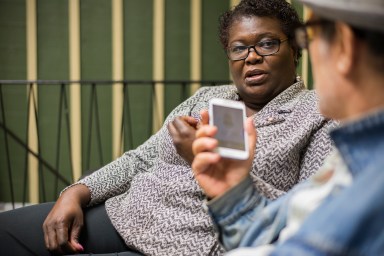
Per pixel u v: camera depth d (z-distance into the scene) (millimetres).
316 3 543
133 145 2695
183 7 2578
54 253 1266
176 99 2646
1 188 2703
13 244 1264
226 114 825
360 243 433
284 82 1237
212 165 799
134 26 2602
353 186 459
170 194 1186
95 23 2604
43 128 2664
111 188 1387
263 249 621
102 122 2670
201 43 2602
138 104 2662
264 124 1163
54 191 2707
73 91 2625
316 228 446
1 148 2688
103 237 1308
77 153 2666
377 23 492
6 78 2646
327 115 613
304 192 640
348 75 546
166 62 2623
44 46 2623
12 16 2596
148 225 1200
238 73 1243
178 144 952
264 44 1205
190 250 1111
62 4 2588
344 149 505
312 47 609
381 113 480
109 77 2639
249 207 794
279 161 1103
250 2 1239
